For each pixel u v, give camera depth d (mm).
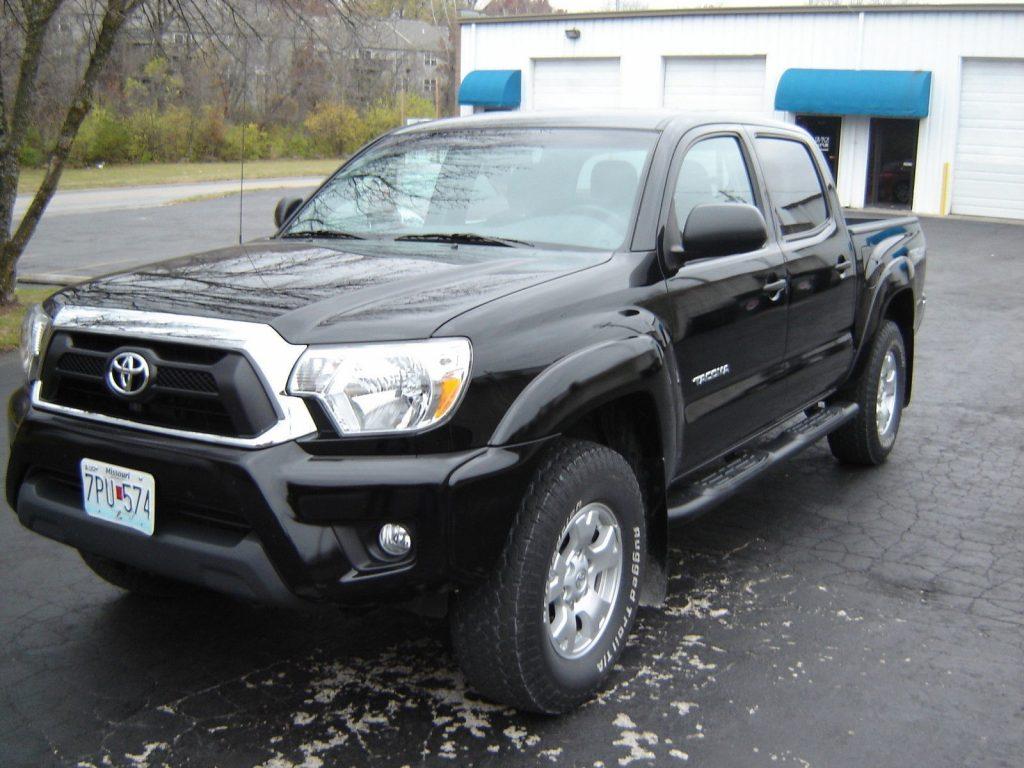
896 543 4883
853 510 5336
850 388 5738
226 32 13422
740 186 4574
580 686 3273
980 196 26266
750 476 4406
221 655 3723
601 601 3396
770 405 4672
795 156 5227
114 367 3049
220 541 2932
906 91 25797
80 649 3764
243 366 2885
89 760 3047
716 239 3707
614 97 31078
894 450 6453
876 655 3748
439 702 3387
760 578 4445
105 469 3088
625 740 3164
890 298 5758
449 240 3994
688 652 3746
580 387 3180
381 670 3609
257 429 2861
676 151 4121
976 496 5578
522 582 3021
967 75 25938
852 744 3158
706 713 3326
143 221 23609
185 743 3141
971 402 7734
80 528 3188
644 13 29953
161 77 43812
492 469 2924
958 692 3490
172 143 46531
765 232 3697
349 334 2914
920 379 8523
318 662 3672
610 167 4059
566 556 3236
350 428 2855
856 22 26969
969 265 16781
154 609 4109
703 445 4137
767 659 3701
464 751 3100
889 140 27109
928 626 3998
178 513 3033
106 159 45375
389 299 3131
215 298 3137
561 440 3230
